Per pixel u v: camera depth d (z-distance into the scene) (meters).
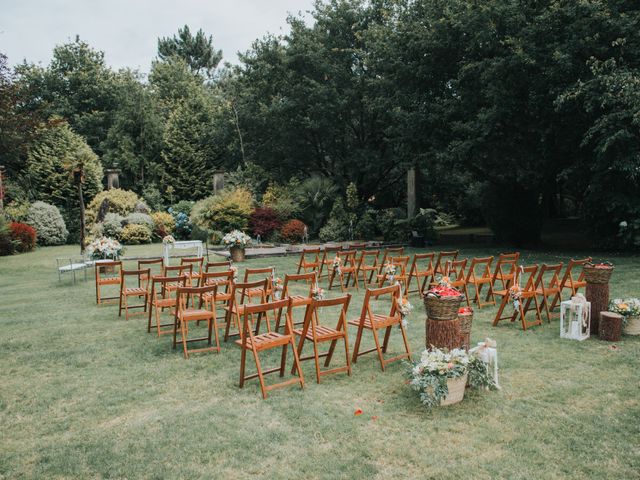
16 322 6.94
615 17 11.81
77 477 2.91
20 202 22.38
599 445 3.17
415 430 3.42
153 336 6.12
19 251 17.41
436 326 4.05
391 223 19.00
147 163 27.94
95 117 30.30
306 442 3.28
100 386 4.39
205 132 27.80
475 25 12.98
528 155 13.84
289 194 21.12
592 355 4.99
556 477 2.82
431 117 14.62
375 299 8.35
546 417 3.59
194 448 3.22
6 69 17.34
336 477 2.86
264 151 23.72
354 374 4.59
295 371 4.64
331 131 21.42
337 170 23.42
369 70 20.20
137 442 3.32
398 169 23.23
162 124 29.06
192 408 3.88
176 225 21.47
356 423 3.54
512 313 7.04
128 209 22.09
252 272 7.26
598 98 11.17
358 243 17.97
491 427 3.44
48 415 3.80
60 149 23.55
